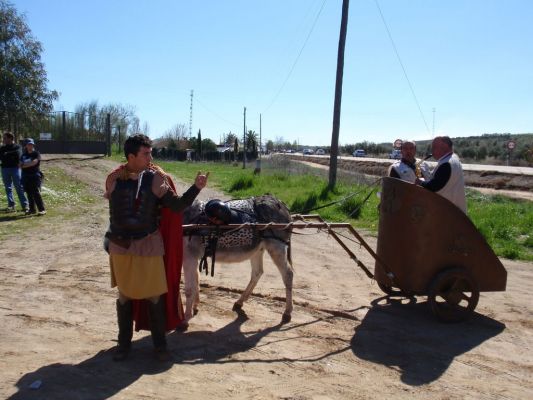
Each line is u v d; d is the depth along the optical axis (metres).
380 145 95.94
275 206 7.07
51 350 5.48
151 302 5.29
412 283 6.91
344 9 19.20
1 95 33.97
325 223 6.96
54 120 35.88
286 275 6.87
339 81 19.48
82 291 7.54
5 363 5.11
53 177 21.84
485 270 6.94
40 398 4.45
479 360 5.80
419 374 5.40
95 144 35.34
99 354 5.46
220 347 5.86
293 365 5.48
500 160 59.78
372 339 6.29
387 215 7.12
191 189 5.22
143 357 5.46
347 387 5.02
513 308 7.61
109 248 5.20
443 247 6.80
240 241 6.61
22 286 7.67
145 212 5.05
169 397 4.59
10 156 14.07
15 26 35.19
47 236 11.25
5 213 13.98
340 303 7.62
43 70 36.44
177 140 77.06
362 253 11.06
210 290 8.02
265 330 6.45
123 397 4.54
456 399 4.88
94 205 16.16
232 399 4.63
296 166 36.66
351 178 23.83
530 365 5.72
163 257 5.44
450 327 6.78
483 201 19.30
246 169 38.50
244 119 57.78
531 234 12.80
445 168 7.02
